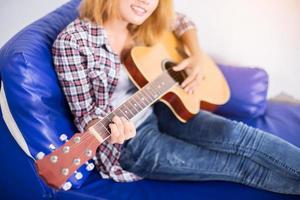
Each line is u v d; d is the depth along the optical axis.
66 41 1.03
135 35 1.27
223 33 1.67
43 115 1.00
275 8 1.57
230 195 1.10
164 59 1.32
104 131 0.92
